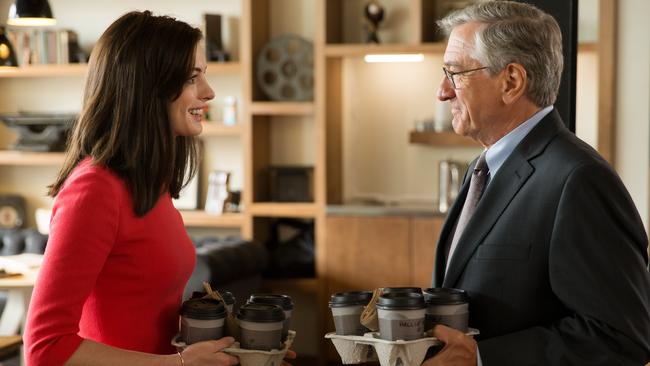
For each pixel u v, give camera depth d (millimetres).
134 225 2381
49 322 2232
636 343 2244
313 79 7316
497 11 2502
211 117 7840
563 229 2307
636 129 6645
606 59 6613
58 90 8148
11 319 6105
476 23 2512
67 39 7672
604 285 2258
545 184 2400
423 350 2270
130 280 2406
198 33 2479
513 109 2516
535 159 2465
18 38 7734
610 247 2275
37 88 8188
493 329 2428
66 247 2258
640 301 2268
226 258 6172
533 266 2389
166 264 2463
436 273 2838
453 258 2531
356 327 2383
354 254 7105
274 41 7340
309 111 7152
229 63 7316
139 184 2369
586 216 2291
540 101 2516
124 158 2367
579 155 2381
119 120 2371
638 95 6633
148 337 2449
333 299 2414
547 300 2398
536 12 2521
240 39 7730
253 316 2326
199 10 7832
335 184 7469
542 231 2383
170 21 2453
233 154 7879
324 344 7238
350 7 7547
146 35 2398
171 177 2484
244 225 7359
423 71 7488
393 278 7020
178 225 2576
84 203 2281
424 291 2426
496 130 2562
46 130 7707
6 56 6707
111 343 2410
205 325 2346
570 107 3012
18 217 8188
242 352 2311
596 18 6922
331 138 7324
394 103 7570
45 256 2287
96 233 2279
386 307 2262
